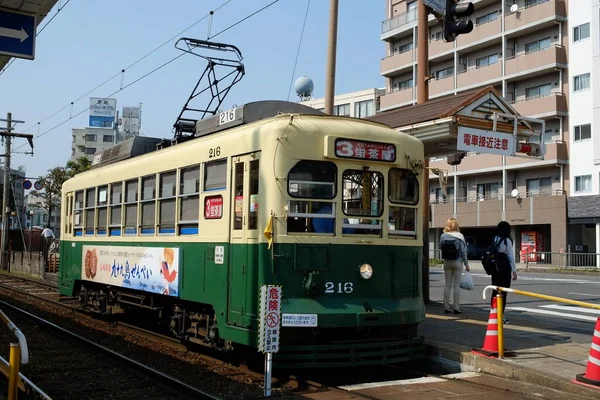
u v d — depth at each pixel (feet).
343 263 26.16
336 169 26.45
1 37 32.96
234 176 27.53
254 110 30.73
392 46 161.27
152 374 27.02
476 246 148.66
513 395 22.36
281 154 25.55
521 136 36.91
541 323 38.24
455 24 35.58
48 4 32.65
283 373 27.71
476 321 36.94
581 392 22.07
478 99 34.50
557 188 124.47
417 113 36.99
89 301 46.68
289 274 25.22
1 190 155.74
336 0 47.09
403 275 27.68
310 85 110.73
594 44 117.39
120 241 38.63
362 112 178.09
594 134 117.39
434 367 28.76
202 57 43.37
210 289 28.43
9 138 112.06
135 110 283.79
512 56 131.95
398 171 28.27
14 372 17.02
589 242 125.90
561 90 123.24
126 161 39.24
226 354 31.19
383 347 26.30
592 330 35.88
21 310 48.42
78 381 26.78
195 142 31.35
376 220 27.27
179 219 31.76
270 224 25.13
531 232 130.52
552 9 121.60
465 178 143.43
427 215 45.01
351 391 23.50
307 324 24.73
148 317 42.70
